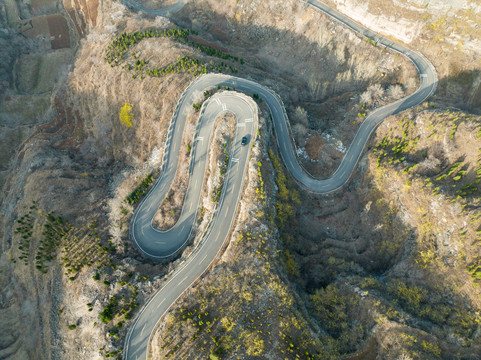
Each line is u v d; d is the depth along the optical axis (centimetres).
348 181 10538
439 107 10175
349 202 10162
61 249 9300
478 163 7888
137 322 7769
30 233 9844
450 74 11856
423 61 12350
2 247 10469
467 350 6550
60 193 10631
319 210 10219
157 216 9738
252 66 13512
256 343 6569
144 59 12419
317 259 9225
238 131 9781
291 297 7425
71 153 12512
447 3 11881
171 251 9200
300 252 9294
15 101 14525
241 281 7512
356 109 11812
